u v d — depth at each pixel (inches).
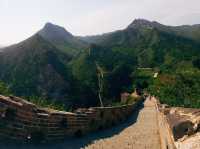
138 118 1040.2
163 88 3425.2
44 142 454.3
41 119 450.6
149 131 706.8
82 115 593.6
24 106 414.3
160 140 553.6
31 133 429.7
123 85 4940.9
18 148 378.0
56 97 4131.4
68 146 469.1
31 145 414.9
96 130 673.0
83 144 503.8
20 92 4215.1
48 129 468.8
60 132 504.4
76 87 4507.9
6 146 369.4
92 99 4397.1
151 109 1509.6
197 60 5398.6
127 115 1061.1
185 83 3587.6
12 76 4672.7
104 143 537.6
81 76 5064.0
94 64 5718.5
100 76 5118.1
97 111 684.7
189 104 2394.2
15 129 398.0
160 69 5654.5
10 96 426.0
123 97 4266.7
